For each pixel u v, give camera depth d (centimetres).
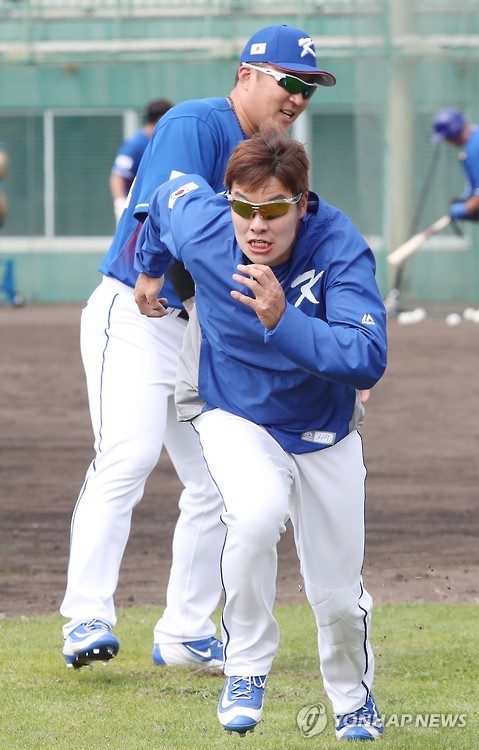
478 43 6788
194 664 1794
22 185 8112
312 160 7819
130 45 7850
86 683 1695
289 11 7725
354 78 7038
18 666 1767
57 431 3750
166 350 1778
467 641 1869
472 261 7294
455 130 5841
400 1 6725
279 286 1247
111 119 7994
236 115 1748
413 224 6650
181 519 1814
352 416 1392
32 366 5084
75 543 1725
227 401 1399
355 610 1411
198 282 1388
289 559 2480
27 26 7831
